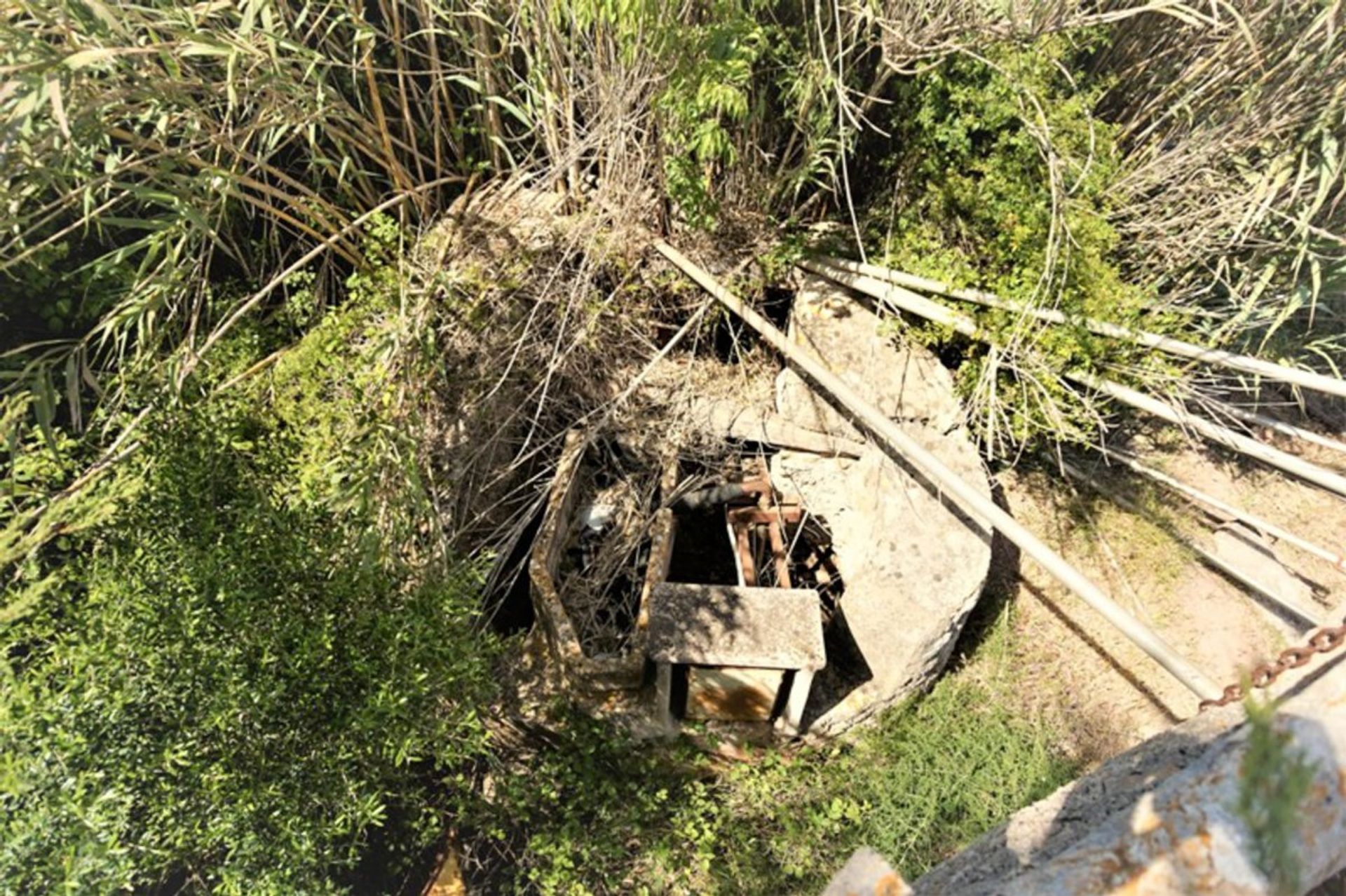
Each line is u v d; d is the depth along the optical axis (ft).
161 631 8.58
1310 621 13.64
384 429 11.75
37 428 9.92
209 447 9.78
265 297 15.21
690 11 11.39
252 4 9.87
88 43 9.53
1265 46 13.19
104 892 7.56
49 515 8.77
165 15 9.95
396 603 10.29
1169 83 14.89
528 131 16.71
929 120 13.67
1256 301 13.71
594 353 14.78
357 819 9.35
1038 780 12.33
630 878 11.82
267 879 8.48
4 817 7.63
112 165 10.34
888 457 13.30
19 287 13.03
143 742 8.41
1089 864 3.48
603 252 14.46
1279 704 4.11
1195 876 3.32
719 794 12.69
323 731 9.37
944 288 13.67
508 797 12.13
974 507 11.54
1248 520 14.47
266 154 12.34
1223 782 3.55
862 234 15.38
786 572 13.48
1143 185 14.12
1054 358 13.25
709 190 14.17
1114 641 13.99
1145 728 13.05
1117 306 13.05
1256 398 16.92
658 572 12.79
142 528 9.30
